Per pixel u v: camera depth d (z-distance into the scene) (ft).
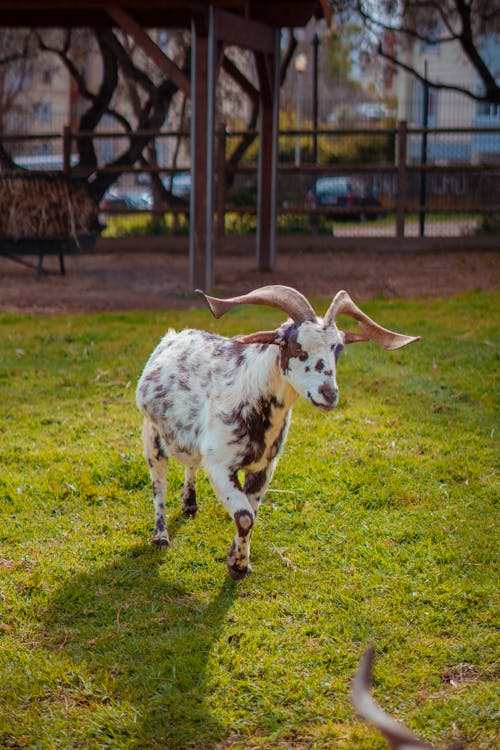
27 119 92.38
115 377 29.86
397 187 65.05
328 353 14.58
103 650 15.06
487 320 37.86
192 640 15.21
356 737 12.94
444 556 18.10
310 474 22.02
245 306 41.70
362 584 17.15
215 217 67.36
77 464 22.58
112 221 70.79
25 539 18.90
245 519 16.14
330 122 103.55
